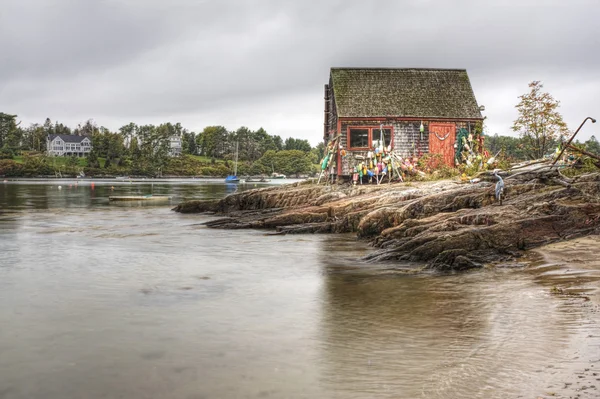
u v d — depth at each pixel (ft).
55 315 34.88
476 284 42.04
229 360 26.43
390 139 121.49
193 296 40.37
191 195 208.33
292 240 73.10
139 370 25.25
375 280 45.29
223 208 121.19
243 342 29.22
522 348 26.94
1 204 151.64
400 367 25.09
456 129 122.21
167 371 25.11
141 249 65.67
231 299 39.32
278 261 56.18
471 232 52.26
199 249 65.46
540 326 30.25
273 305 37.40
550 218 54.34
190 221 102.89
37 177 497.05
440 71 128.67
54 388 23.38
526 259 49.26
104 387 23.40
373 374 24.32
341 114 120.37
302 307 36.70
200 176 578.66
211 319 33.81
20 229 88.12
